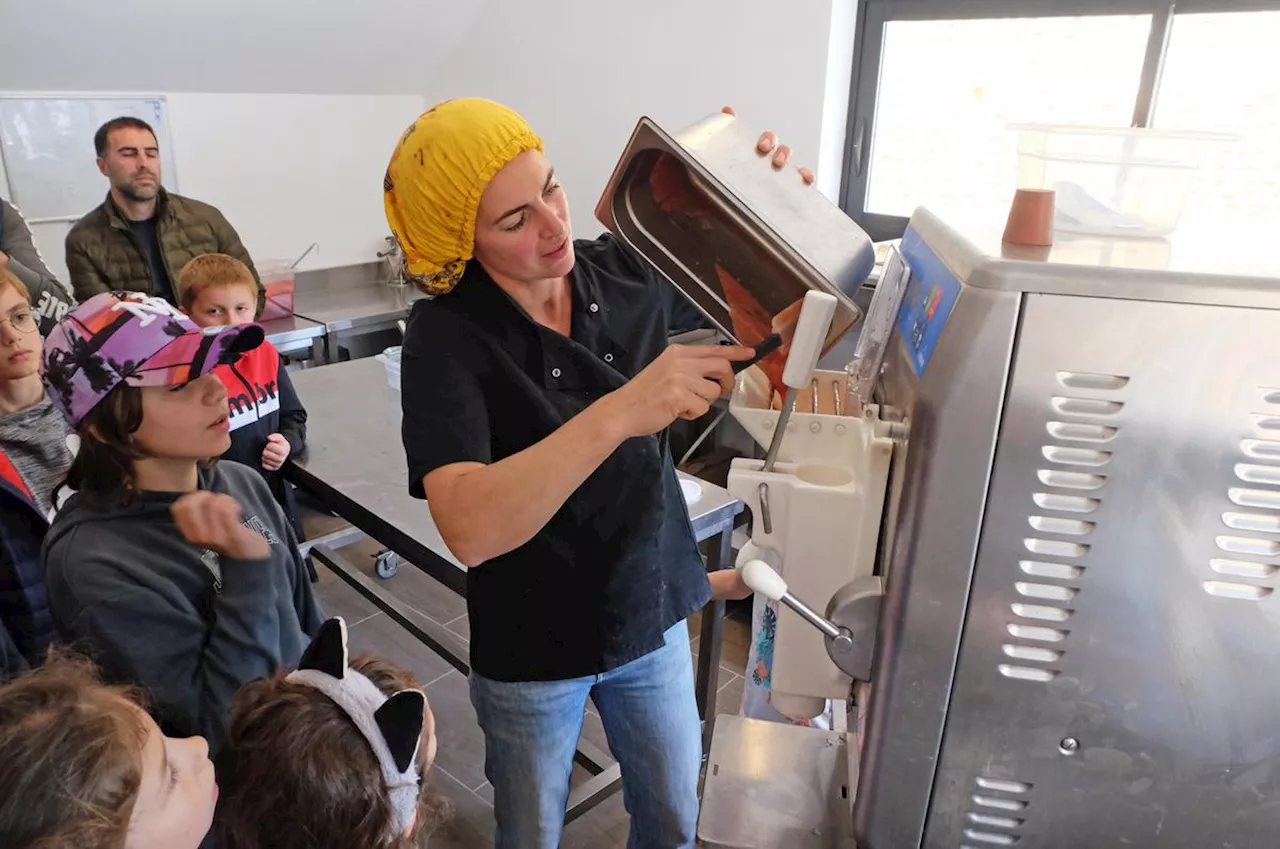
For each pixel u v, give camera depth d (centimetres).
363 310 348
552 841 121
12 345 135
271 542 125
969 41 253
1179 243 74
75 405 104
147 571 104
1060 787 76
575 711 115
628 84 310
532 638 108
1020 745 75
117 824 57
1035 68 245
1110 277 63
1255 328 62
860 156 279
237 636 109
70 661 75
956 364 66
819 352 78
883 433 80
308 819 78
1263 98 213
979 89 255
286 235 368
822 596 88
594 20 313
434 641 219
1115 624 70
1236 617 68
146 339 104
